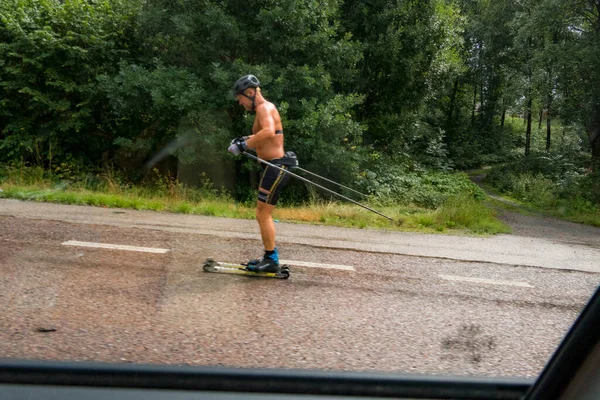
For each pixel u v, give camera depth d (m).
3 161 11.27
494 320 3.35
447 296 3.93
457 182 15.23
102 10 12.29
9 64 11.47
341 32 14.21
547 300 4.07
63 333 2.43
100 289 3.31
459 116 36.19
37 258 4.03
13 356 2.05
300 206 11.07
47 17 11.59
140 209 7.79
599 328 0.94
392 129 15.81
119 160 11.91
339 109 11.80
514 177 20.58
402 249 5.98
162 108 11.09
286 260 4.81
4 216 5.87
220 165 11.48
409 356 2.51
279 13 11.28
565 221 12.77
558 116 18.97
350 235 6.86
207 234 5.84
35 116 11.59
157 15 11.57
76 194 8.13
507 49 28.77
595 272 5.50
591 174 17.69
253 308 3.17
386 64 15.16
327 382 1.36
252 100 4.17
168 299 3.20
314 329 2.85
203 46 11.67
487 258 5.84
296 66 12.05
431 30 15.38
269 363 2.24
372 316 3.22
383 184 12.58
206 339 2.52
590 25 18.02
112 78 11.49
